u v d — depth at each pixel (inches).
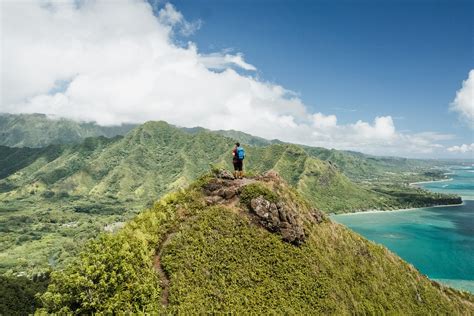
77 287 1482.5
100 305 1460.4
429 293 3014.3
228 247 2020.2
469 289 5984.3
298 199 2792.8
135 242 1845.5
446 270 7017.7
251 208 2310.5
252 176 2736.2
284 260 2107.5
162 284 1724.9
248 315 1660.9
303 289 1988.2
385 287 2650.1
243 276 1883.6
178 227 2107.5
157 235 2030.0
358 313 2153.1
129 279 1609.3
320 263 2274.9
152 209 2292.1
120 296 1515.7
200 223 2127.2
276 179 2765.7
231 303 1696.6
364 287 2465.6
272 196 2393.0
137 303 1556.3
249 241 2112.5
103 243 1717.5
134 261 1726.1
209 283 1768.0
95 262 1572.3
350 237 2945.4
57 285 1535.4
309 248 2342.5
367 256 2871.6
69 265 1587.1
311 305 1926.7
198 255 1900.8
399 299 2632.9
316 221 2780.5
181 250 1916.8
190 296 1656.0
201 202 2326.5
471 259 7711.6
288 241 2273.6
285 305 1811.0
